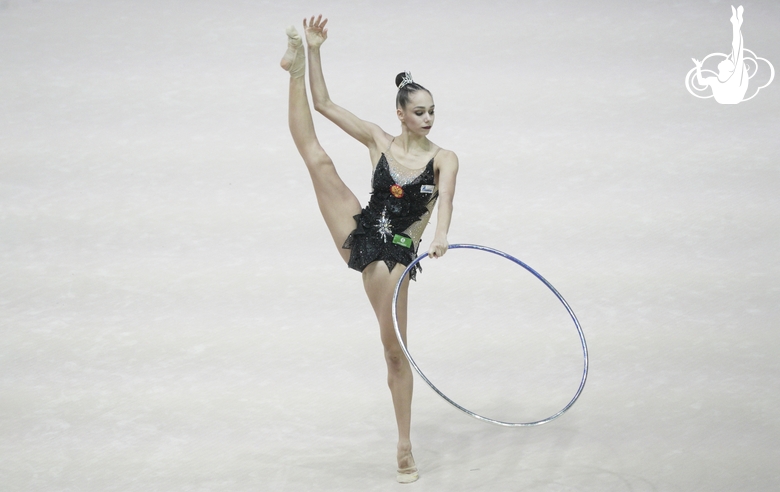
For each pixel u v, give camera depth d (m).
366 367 16.33
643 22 32.09
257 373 16.08
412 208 12.87
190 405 15.11
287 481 12.92
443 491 12.58
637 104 26.70
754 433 14.11
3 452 13.78
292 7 33.19
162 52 29.50
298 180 23.19
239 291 18.81
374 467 13.32
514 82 27.70
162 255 20.03
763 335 17.14
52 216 21.39
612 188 22.67
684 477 12.87
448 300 18.64
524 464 13.31
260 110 26.25
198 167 23.55
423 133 12.63
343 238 13.41
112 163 23.64
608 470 13.09
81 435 14.24
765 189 22.58
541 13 32.78
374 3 33.53
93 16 32.22
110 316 17.89
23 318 17.75
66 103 26.39
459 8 33.12
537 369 16.20
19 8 32.72
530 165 23.64
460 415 14.91
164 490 12.72
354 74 27.67
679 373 15.97
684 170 23.45
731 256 19.92
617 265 19.62
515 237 20.66
